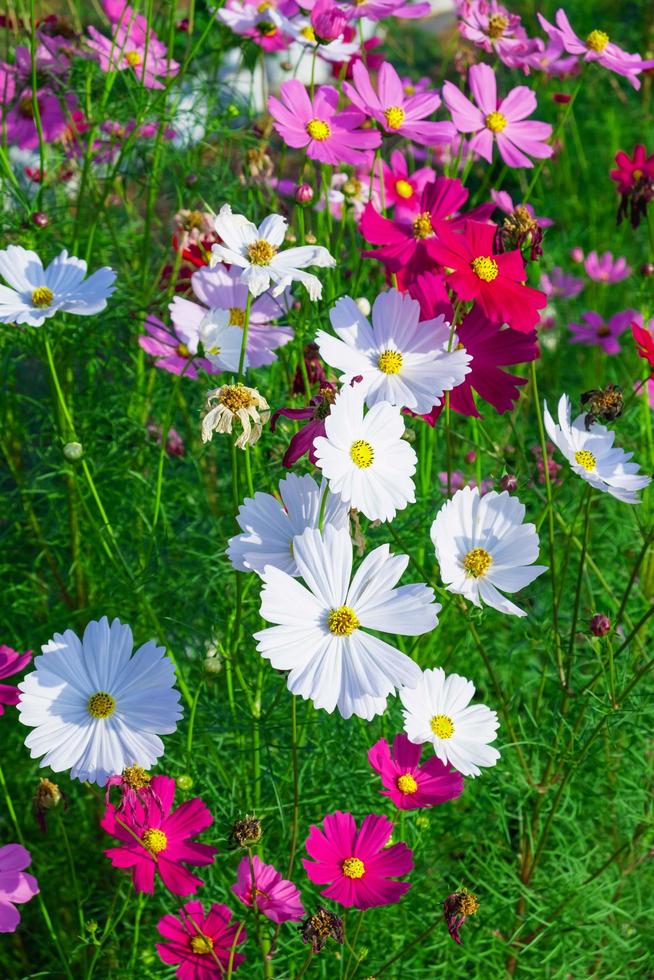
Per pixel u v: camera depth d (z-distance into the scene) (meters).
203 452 1.36
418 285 1.12
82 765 1.04
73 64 1.38
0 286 1.14
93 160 1.44
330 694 1.00
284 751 1.24
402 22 2.33
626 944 1.28
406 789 1.08
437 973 1.26
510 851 1.28
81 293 1.14
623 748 1.27
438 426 1.37
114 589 1.23
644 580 1.46
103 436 1.41
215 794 1.20
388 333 1.09
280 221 1.10
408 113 1.31
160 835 1.06
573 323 1.70
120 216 1.55
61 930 1.29
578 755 1.19
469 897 1.07
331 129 1.27
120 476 1.38
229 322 1.21
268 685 1.25
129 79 1.39
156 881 1.23
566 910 1.27
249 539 1.04
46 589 1.43
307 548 1.01
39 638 1.37
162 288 1.42
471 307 1.18
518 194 2.29
